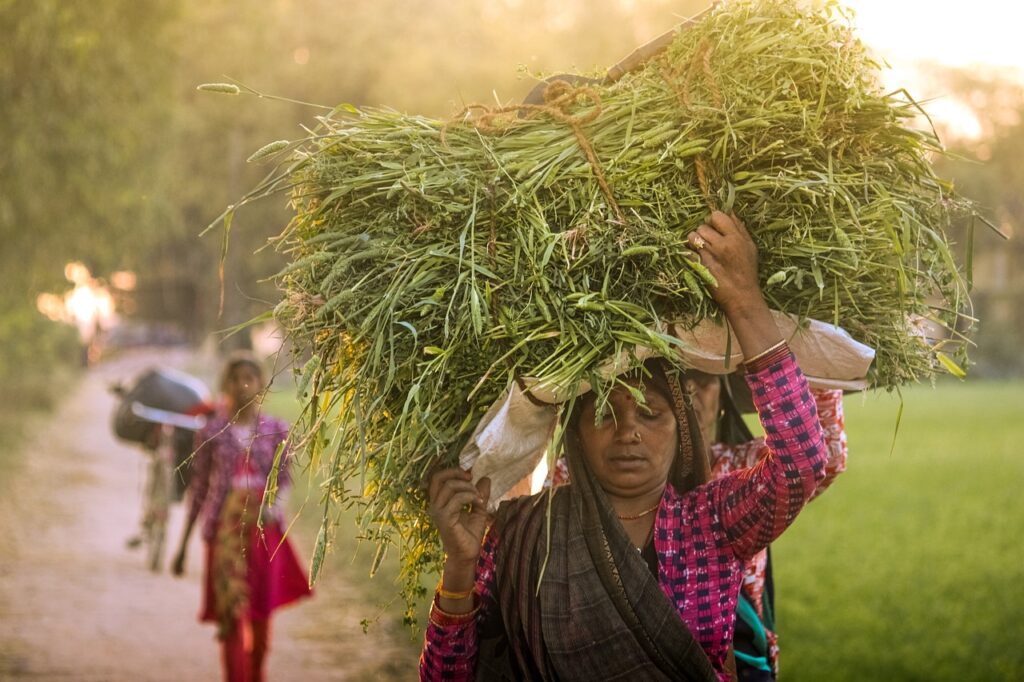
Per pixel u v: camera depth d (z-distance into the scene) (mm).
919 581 8195
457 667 2705
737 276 2439
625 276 2484
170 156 17578
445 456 2637
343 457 2629
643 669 2549
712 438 3430
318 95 27438
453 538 2621
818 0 2559
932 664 6004
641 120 2584
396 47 25438
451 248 2521
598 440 2668
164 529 9617
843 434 3098
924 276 2541
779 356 2467
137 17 11719
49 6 9445
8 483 14672
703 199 2480
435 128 2697
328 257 2561
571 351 2453
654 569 2645
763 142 2465
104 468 17562
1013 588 7945
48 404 26359
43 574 9195
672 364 2537
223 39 22000
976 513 11633
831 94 2486
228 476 5770
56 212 13391
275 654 6777
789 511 2555
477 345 2488
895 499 12711
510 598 2697
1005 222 50531
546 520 2680
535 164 2549
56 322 30094
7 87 10367
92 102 11539
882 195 2459
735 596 2645
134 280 52781
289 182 2654
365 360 2582
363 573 8672
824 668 5961
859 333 2592
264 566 5719
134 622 7668
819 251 2426
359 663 6598
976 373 44312
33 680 6203
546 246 2467
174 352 60719
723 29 2568
